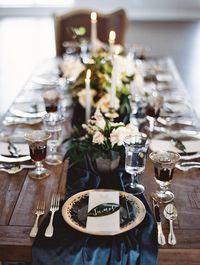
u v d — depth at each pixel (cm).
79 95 227
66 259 125
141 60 342
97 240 128
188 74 562
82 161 171
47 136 166
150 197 152
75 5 853
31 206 147
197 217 140
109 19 383
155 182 162
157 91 277
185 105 249
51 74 312
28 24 816
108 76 226
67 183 160
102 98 220
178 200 150
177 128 216
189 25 819
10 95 488
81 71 241
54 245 127
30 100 257
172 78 306
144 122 218
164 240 128
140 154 151
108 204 141
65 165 175
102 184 159
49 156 183
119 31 386
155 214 141
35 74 314
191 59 629
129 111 223
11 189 158
